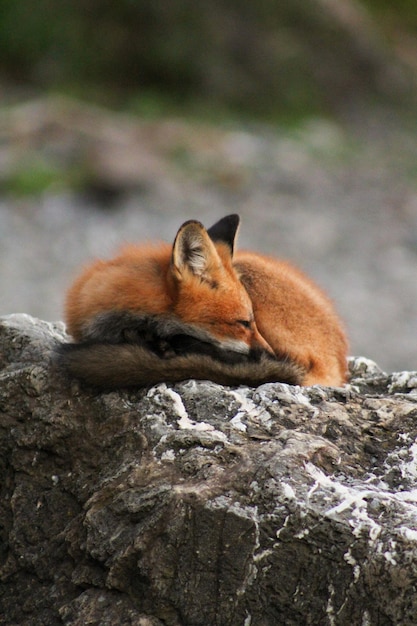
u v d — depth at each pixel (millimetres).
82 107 44781
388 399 9117
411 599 7297
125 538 7875
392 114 50844
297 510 7574
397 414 8820
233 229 11312
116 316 10234
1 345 10406
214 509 7676
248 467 7996
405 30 57906
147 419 8781
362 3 57656
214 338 10406
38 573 8602
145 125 44125
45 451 9078
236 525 7625
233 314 10445
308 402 8969
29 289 30641
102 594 7945
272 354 10625
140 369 9156
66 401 9195
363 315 30328
